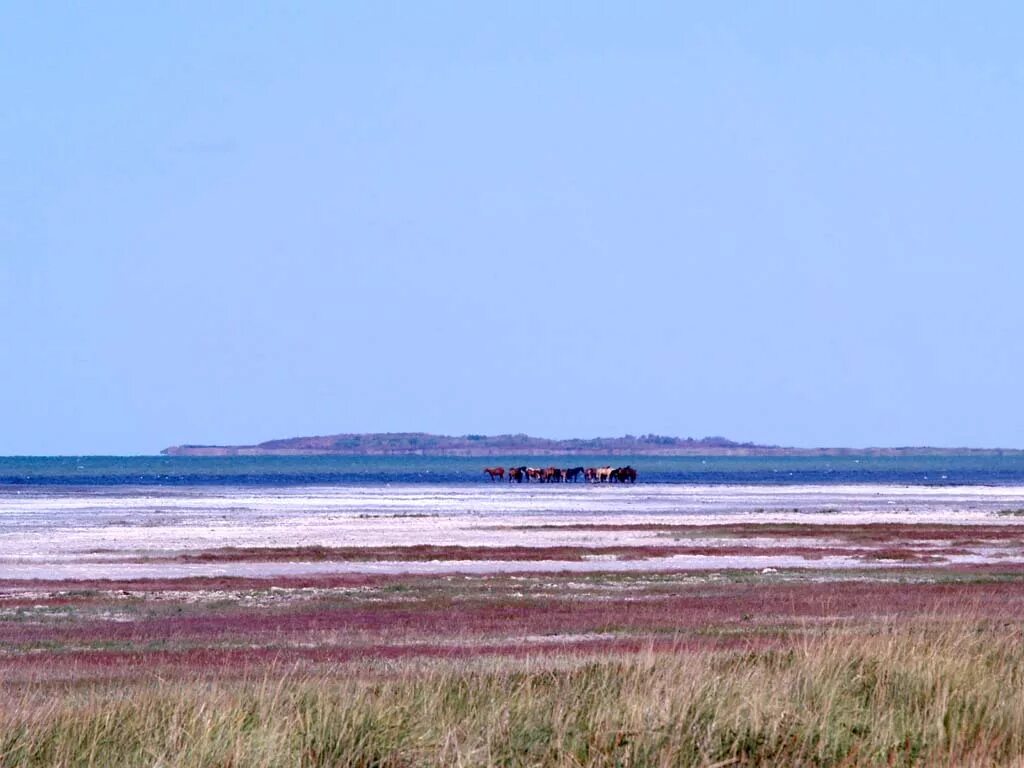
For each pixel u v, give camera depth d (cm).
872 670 4819
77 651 8281
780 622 9600
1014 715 4128
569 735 3941
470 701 4416
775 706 4062
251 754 3662
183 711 4147
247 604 11300
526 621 9831
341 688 4628
